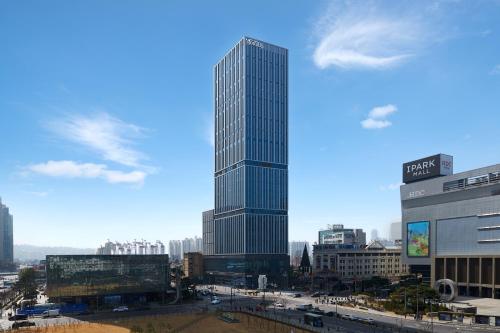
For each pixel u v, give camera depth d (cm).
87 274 18875
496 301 18675
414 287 17350
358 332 12450
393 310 16888
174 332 12781
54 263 18350
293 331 12775
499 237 19412
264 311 17288
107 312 17325
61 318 15900
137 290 19750
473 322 14100
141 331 12294
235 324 14100
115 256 19475
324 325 13788
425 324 13838
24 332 12950
